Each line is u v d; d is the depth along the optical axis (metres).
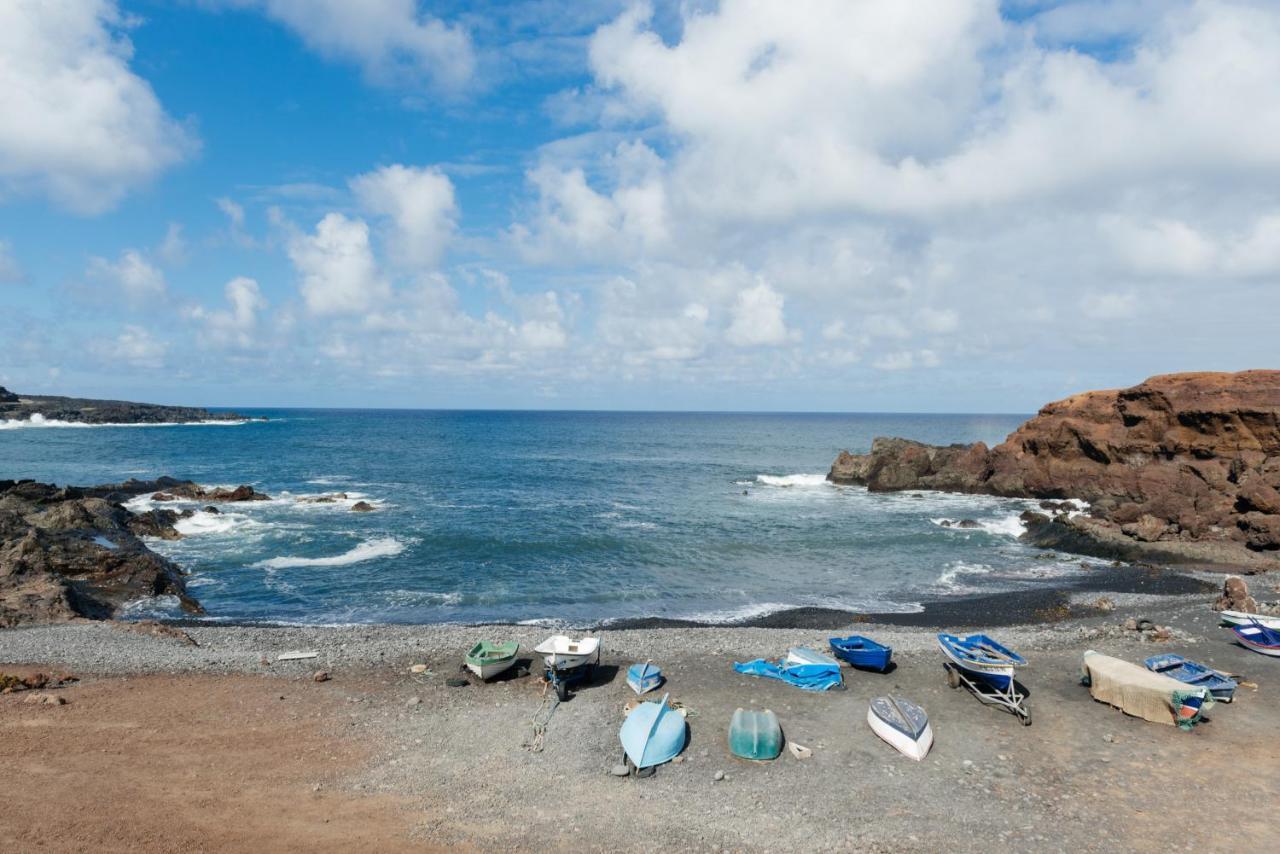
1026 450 75.94
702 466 106.69
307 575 40.12
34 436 140.38
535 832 15.57
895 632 30.62
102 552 36.97
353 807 16.39
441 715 21.39
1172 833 15.46
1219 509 51.09
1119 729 20.38
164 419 197.75
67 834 14.73
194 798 16.45
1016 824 15.88
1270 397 57.84
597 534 51.84
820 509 65.81
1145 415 65.31
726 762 18.69
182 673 24.14
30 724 19.72
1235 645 27.39
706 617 34.47
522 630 30.06
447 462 105.12
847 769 18.31
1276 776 17.67
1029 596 37.91
